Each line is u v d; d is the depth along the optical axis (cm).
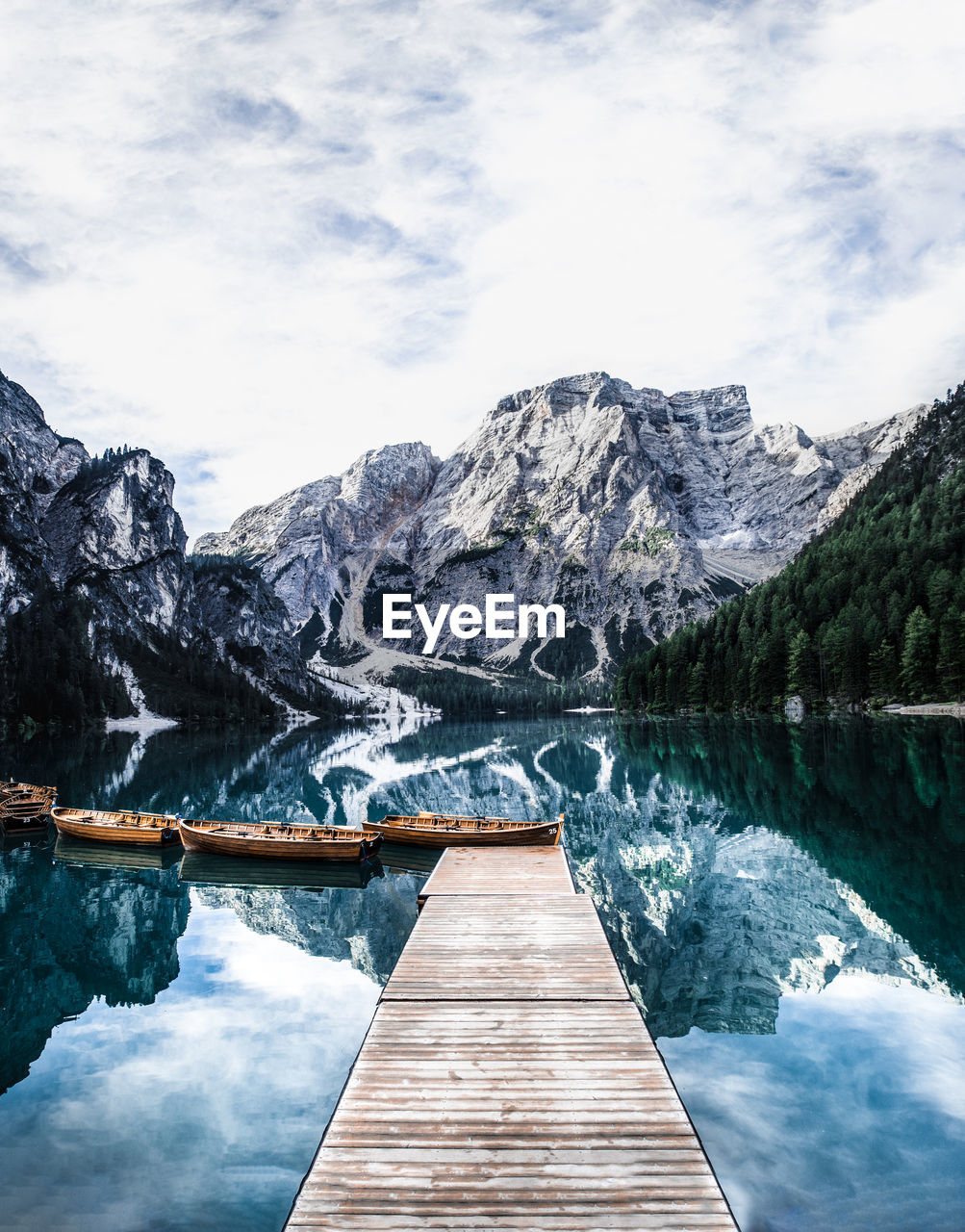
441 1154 969
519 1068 1191
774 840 3491
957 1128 1266
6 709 16275
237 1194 1170
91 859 3762
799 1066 1491
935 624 10862
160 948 2414
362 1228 840
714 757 7419
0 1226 1102
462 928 1973
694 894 2709
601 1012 1414
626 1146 983
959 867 2870
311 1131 1346
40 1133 1353
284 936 2544
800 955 2088
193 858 3759
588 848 3556
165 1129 1362
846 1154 1195
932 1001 1777
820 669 12356
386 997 1488
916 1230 1015
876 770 5469
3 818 4478
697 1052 1560
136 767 8969
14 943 2464
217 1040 1736
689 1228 836
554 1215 858
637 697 17638
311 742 15825
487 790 6253
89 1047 1708
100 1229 1098
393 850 3800
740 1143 1230
